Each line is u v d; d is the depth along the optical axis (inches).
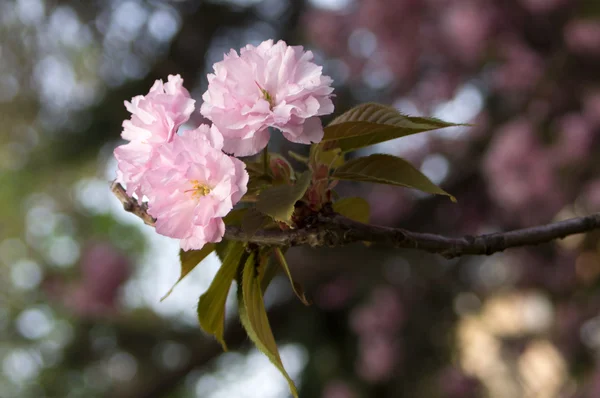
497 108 94.1
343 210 31.0
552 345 103.2
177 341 114.0
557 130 84.6
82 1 109.2
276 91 28.1
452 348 102.3
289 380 27.7
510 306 110.3
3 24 115.7
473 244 29.8
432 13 95.9
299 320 103.6
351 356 102.7
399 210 100.7
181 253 29.5
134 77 110.0
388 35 98.4
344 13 102.6
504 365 107.0
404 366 98.8
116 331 115.0
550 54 88.6
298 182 28.0
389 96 105.5
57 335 120.6
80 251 125.4
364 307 101.7
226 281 29.4
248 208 28.9
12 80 119.4
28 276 130.0
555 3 84.9
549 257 102.7
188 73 109.4
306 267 103.3
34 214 155.3
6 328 124.0
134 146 28.4
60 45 114.9
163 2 108.1
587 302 99.5
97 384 117.3
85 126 111.0
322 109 28.1
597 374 92.7
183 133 27.8
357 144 29.3
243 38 112.2
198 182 27.8
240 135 28.0
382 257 102.3
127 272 115.6
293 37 111.3
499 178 85.3
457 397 99.5
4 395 122.8
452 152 98.3
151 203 27.8
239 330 105.3
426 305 101.7
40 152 120.1
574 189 84.4
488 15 87.5
